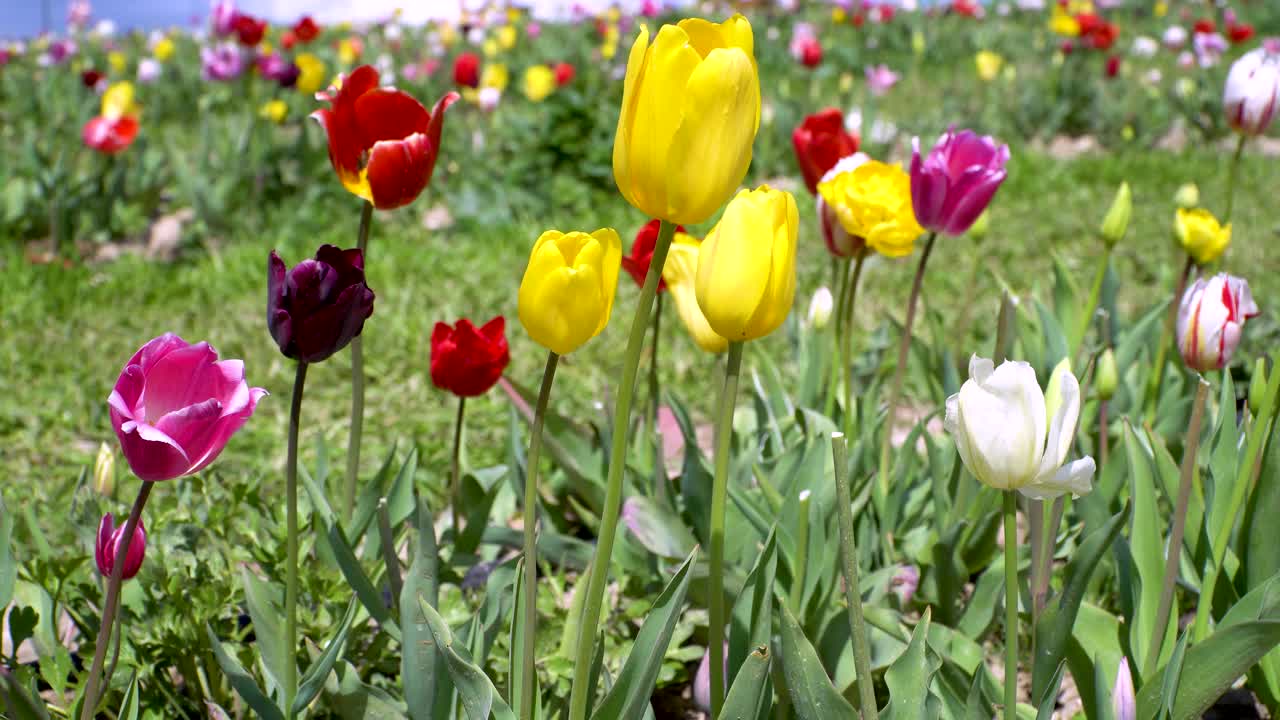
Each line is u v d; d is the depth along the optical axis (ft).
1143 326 5.11
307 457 6.19
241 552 4.06
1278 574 3.31
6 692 3.07
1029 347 5.06
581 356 8.04
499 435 6.62
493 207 12.24
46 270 10.04
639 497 4.01
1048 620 3.24
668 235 2.81
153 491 5.19
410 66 19.31
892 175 4.04
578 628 3.65
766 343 8.04
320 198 12.34
